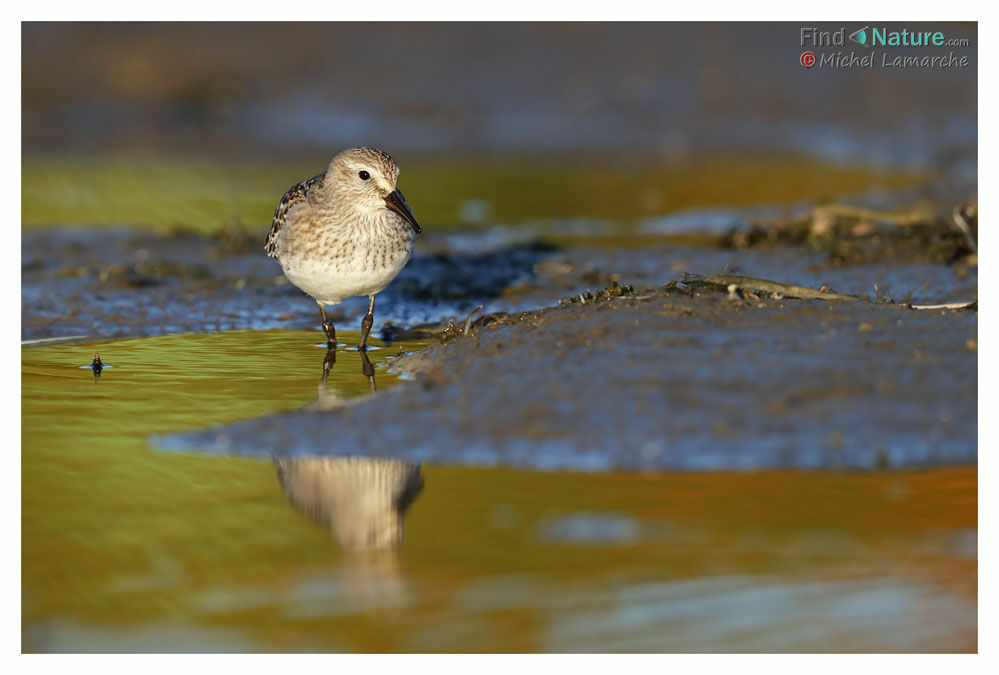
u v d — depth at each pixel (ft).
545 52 124.26
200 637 22.52
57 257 63.46
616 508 27.96
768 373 34.81
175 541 26.73
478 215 77.87
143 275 58.59
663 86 116.16
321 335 48.52
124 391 39.29
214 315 51.88
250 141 107.76
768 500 28.17
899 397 33.17
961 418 31.99
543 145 105.09
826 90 113.09
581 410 33.63
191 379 40.91
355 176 43.24
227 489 30.09
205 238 69.05
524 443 32.09
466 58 124.36
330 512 28.45
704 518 27.35
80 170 95.09
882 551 25.45
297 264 44.73
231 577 24.91
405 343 46.80
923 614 22.82
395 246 44.45
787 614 22.82
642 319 38.88
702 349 36.65
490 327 41.22
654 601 23.44
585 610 23.03
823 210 61.05
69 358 44.34
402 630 22.47
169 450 32.99
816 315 38.83
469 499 28.78
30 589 24.47
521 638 22.26
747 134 105.19
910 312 39.09
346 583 24.50
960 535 26.16
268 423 34.94
